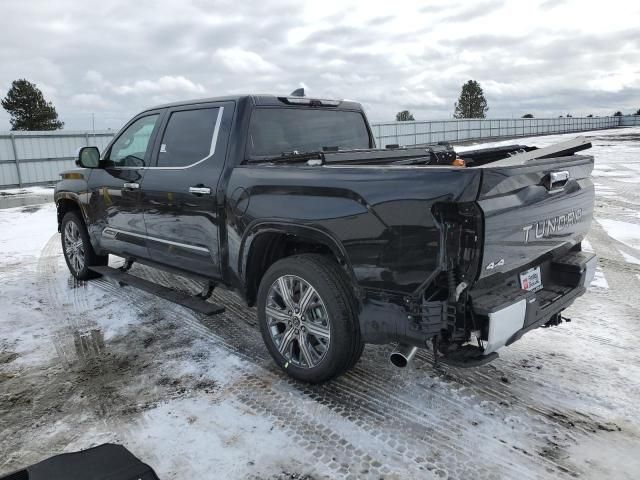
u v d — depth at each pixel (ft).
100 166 15.55
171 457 8.03
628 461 7.68
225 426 8.86
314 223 9.32
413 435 8.46
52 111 185.47
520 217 8.38
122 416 9.30
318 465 7.76
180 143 12.87
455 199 7.35
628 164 60.29
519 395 9.62
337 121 13.83
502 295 8.32
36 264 21.25
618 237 22.85
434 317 7.91
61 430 8.91
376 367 10.95
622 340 11.90
